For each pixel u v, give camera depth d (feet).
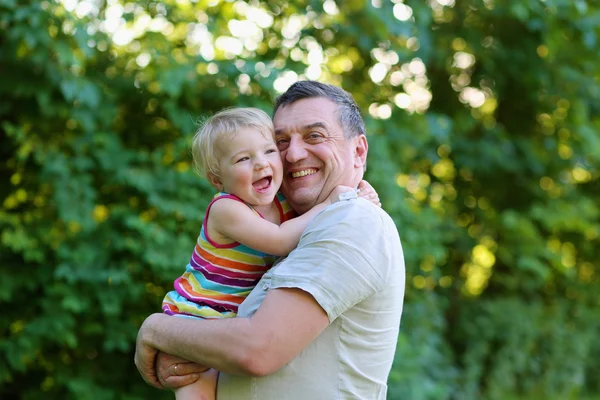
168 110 14.65
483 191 20.25
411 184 18.37
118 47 15.61
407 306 16.80
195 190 14.43
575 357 20.07
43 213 14.69
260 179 6.57
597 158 19.63
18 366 13.57
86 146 14.42
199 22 16.05
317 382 6.04
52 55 13.87
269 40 16.67
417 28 17.15
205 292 6.60
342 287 5.88
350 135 6.91
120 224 14.30
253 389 6.14
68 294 13.60
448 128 17.43
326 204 6.63
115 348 14.76
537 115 20.29
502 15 18.44
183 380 6.36
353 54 17.97
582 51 18.95
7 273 14.02
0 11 13.32
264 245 6.41
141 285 14.05
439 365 17.90
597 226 20.45
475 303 19.71
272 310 5.83
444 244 19.52
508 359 18.90
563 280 21.36
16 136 14.11
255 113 6.77
